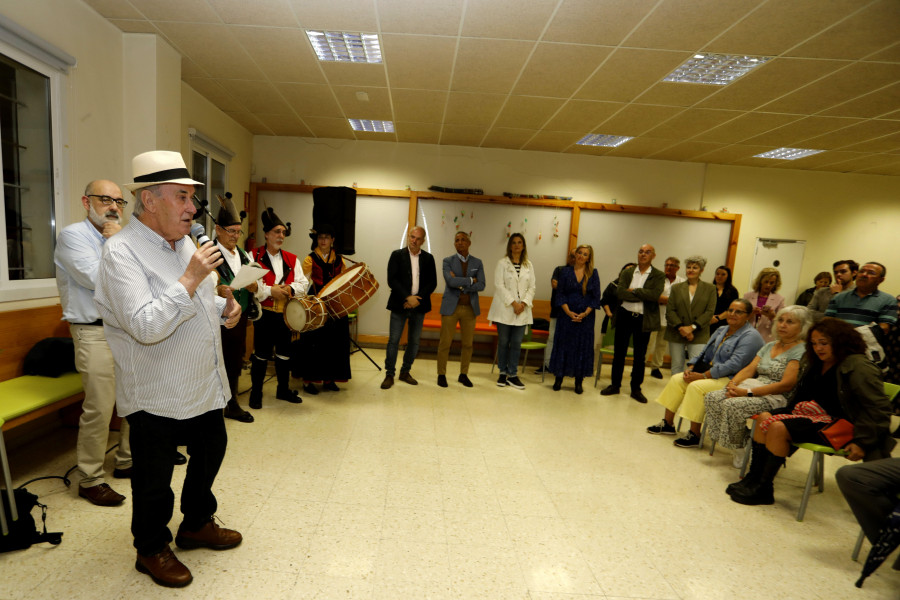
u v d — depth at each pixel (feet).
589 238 20.85
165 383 4.76
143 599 4.98
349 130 18.92
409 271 13.80
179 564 5.26
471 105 15.17
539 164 20.51
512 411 12.46
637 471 9.25
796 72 11.46
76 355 6.65
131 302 4.37
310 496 7.39
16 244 8.95
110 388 6.77
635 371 14.39
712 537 7.07
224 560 5.72
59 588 5.07
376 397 12.84
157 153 4.69
